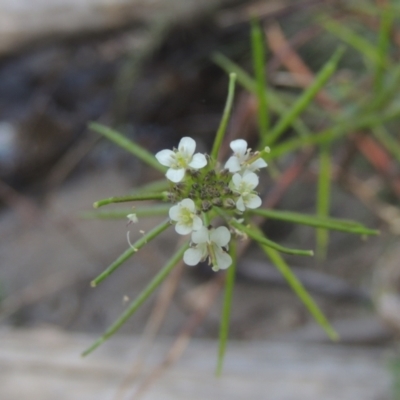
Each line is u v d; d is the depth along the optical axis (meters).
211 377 0.20
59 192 0.33
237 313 0.27
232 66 0.20
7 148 0.33
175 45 0.30
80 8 0.26
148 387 0.19
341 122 0.19
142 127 0.33
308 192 0.30
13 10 0.26
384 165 0.21
